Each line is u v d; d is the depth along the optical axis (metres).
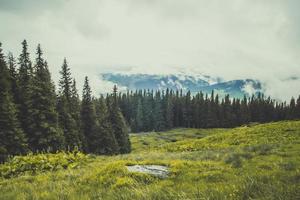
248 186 7.36
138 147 84.62
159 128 130.75
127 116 148.00
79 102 58.53
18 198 9.40
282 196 6.09
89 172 13.27
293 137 29.70
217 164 14.36
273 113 146.75
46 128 40.22
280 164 13.24
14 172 15.62
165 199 7.44
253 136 35.31
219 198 6.78
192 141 43.56
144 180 11.15
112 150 56.91
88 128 56.06
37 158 17.05
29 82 43.72
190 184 10.20
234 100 142.25
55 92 50.97
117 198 8.27
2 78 37.50
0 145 34.00
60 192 9.77
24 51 47.12
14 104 38.28
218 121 133.62
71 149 47.00
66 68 53.62
